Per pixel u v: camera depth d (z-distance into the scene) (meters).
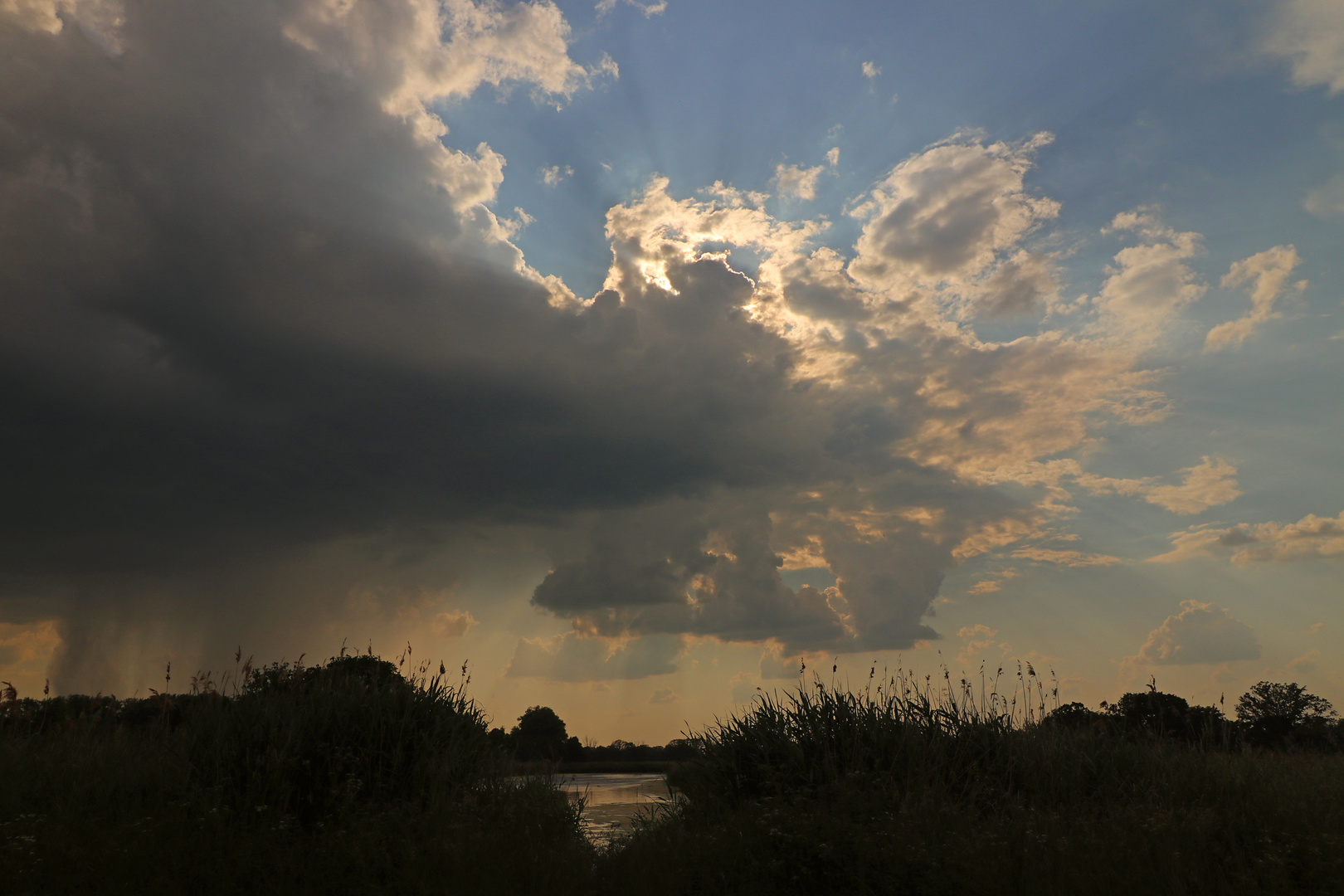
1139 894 5.76
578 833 8.23
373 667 10.16
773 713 9.26
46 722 9.75
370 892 5.99
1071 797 7.94
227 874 6.05
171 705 9.59
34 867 5.88
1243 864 6.45
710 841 6.92
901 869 6.11
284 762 7.89
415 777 8.31
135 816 7.18
